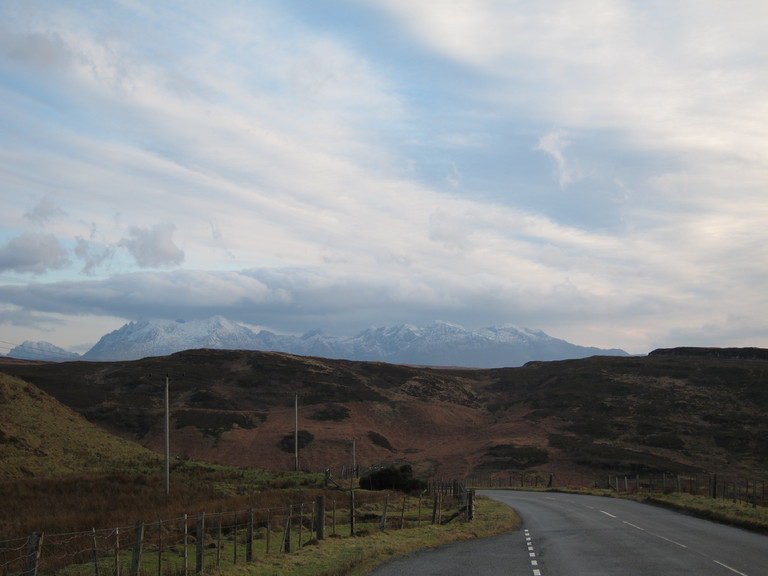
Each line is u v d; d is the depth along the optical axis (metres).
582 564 17.41
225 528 25.62
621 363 158.75
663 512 35.41
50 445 51.88
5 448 47.47
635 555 18.86
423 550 21.67
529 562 18.05
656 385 135.62
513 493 62.06
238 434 112.38
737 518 28.39
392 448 118.50
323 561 17.91
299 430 116.12
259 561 17.97
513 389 167.25
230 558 19.61
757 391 122.00
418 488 55.88
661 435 106.88
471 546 22.42
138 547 15.49
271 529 25.75
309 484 55.56
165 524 24.89
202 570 16.50
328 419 128.88
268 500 36.00
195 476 52.72
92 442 57.00
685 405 120.62
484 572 16.39
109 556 19.25
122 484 40.94
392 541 23.06
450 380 175.62
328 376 158.75
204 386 141.62
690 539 22.56
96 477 42.72
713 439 103.12
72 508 30.38
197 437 109.25
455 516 32.97
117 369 146.88
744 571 15.71
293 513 30.83
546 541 23.33
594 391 139.00
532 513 36.62
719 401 120.88
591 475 91.19
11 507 29.73
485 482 90.94
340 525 29.27
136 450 60.78
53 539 20.44
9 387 58.72
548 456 101.25
